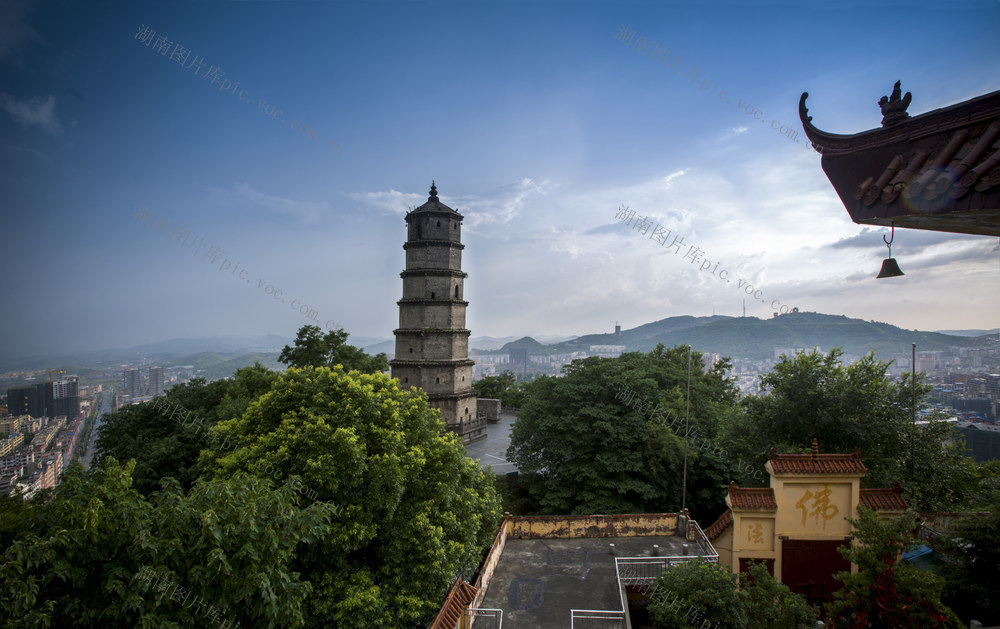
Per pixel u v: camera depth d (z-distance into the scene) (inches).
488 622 908.6
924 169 313.3
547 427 1856.5
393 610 962.7
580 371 1963.6
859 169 352.2
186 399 2154.3
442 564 1021.2
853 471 975.6
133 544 613.6
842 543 984.3
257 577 637.3
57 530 589.9
